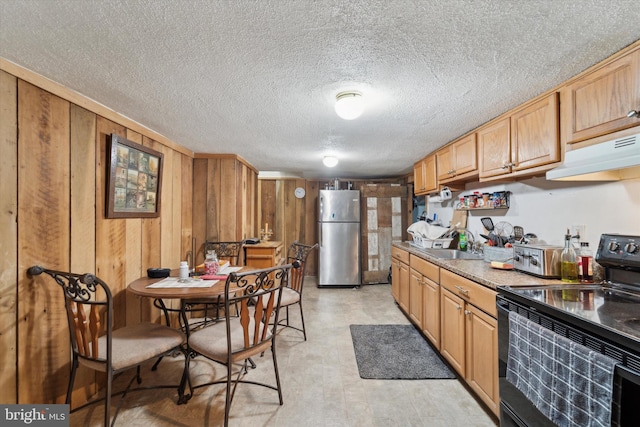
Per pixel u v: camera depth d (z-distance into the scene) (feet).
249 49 4.38
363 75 5.20
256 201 16.47
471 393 6.57
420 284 9.34
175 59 4.67
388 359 8.05
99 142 6.54
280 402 6.13
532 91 5.81
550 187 6.80
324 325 10.61
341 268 16.29
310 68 4.95
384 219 17.13
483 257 8.59
